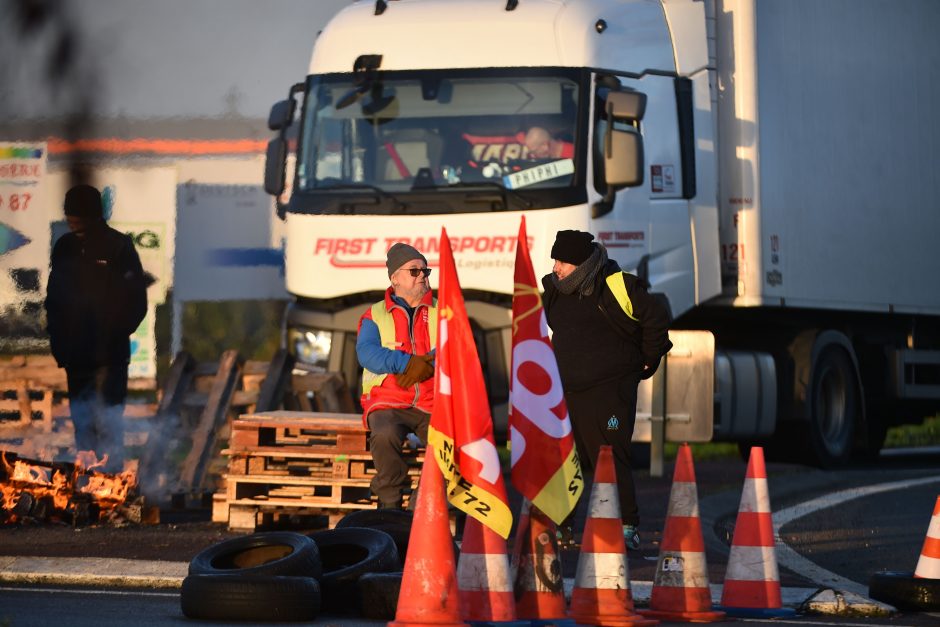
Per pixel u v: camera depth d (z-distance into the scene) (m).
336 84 36.25
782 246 40.72
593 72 35.44
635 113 34.72
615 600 18.03
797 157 41.53
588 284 25.28
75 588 21.03
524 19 35.72
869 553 27.50
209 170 55.41
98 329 31.64
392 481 25.08
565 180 34.72
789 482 40.09
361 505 26.89
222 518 27.69
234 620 18.39
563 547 24.25
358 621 18.80
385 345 25.20
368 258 35.12
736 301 39.53
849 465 48.12
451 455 17.02
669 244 37.03
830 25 43.47
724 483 39.31
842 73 43.97
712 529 30.22
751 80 39.62
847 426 45.72
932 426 70.12
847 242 43.88
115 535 26.33
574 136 34.88
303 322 36.03
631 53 36.75
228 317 65.19
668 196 37.16
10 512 27.45
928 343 50.47
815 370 44.44
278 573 18.80
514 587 17.75
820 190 42.59
